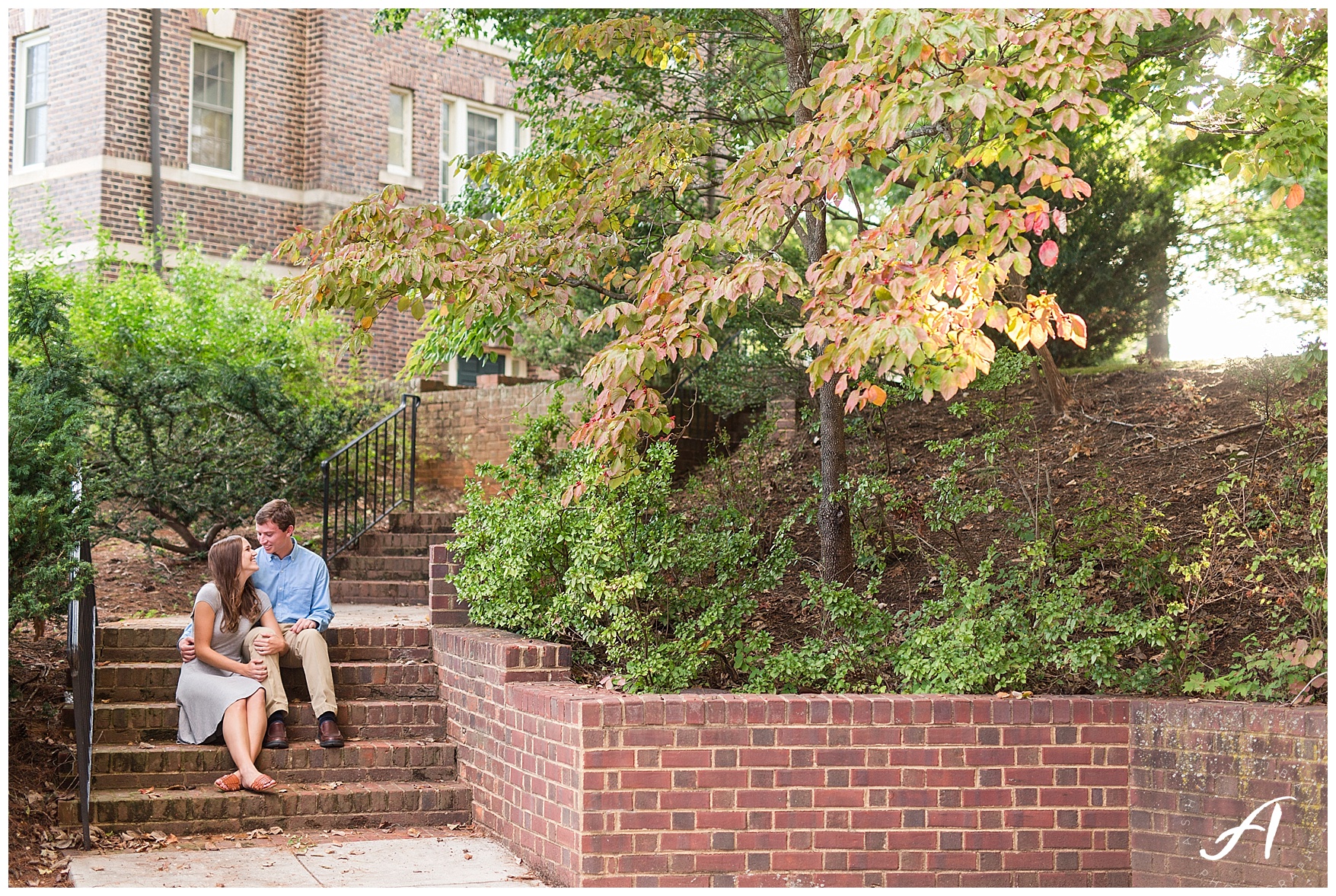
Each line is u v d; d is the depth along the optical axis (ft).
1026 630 19.39
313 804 20.51
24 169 50.06
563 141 29.48
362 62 54.19
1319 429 25.35
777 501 29.94
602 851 17.25
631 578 19.95
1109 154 39.40
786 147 19.31
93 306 40.09
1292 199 19.20
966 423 33.01
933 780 17.92
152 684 22.34
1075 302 36.58
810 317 17.78
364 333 22.02
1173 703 17.88
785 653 20.03
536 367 53.06
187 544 32.78
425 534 33.88
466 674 22.04
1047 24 16.90
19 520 19.10
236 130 51.75
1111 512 22.89
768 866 17.61
